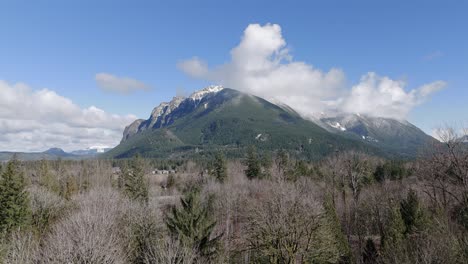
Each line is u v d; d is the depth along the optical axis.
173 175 110.38
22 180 47.34
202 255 30.67
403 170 78.12
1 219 40.62
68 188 71.25
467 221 32.50
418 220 36.34
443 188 36.44
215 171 95.12
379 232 52.12
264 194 57.12
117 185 90.75
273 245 33.59
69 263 19.69
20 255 20.83
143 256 29.52
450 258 20.89
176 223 32.12
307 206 36.50
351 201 62.31
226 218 58.19
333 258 34.81
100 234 24.88
